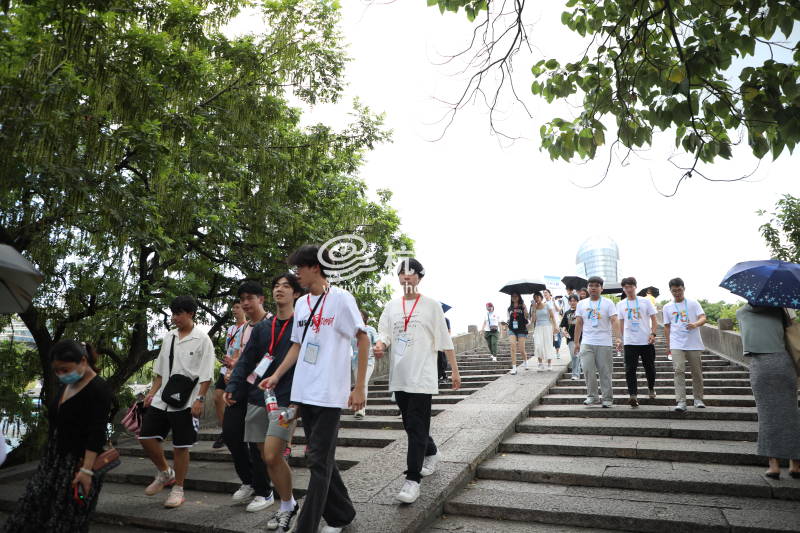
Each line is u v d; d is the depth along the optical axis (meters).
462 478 4.74
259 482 4.45
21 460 9.55
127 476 6.05
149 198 8.40
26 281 3.13
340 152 12.73
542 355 11.16
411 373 4.23
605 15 5.38
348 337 3.60
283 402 3.80
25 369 10.23
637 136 4.91
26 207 7.75
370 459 5.26
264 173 10.68
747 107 4.38
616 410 7.19
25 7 5.86
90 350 3.43
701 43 4.61
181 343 5.09
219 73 9.87
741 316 4.83
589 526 3.98
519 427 6.57
